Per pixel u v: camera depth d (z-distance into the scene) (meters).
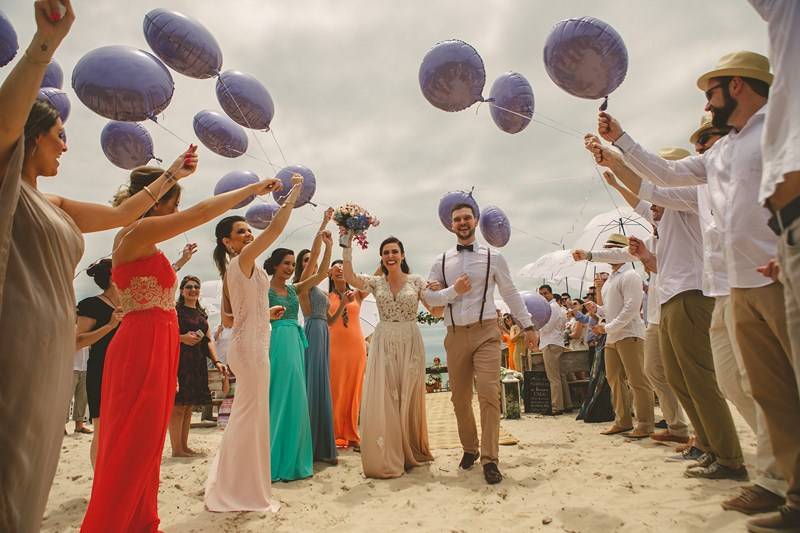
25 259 1.63
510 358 10.23
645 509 2.87
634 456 4.29
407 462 4.41
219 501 3.38
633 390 5.27
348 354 5.71
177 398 5.11
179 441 5.21
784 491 2.57
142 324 2.54
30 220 1.67
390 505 3.38
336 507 3.38
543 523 2.82
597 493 3.26
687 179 2.96
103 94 3.30
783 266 1.96
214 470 3.62
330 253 5.12
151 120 3.50
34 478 1.57
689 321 3.43
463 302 4.30
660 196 3.28
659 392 4.84
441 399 9.95
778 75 1.94
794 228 1.91
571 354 8.06
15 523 1.50
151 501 2.64
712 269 3.07
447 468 4.35
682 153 3.98
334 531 2.91
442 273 4.59
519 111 4.25
